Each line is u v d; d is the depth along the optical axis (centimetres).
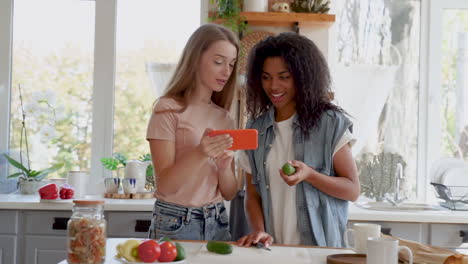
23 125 349
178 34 354
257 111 204
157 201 198
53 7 357
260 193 198
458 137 352
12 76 358
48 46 357
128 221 289
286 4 322
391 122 352
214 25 200
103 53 353
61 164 345
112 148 354
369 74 339
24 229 294
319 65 193
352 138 190
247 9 321
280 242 193
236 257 152
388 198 315
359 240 157
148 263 134
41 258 292
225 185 202
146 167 334
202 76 197
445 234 276
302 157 190
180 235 192
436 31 352
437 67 352
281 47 190
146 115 354
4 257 293
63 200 291
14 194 339
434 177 321
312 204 188
